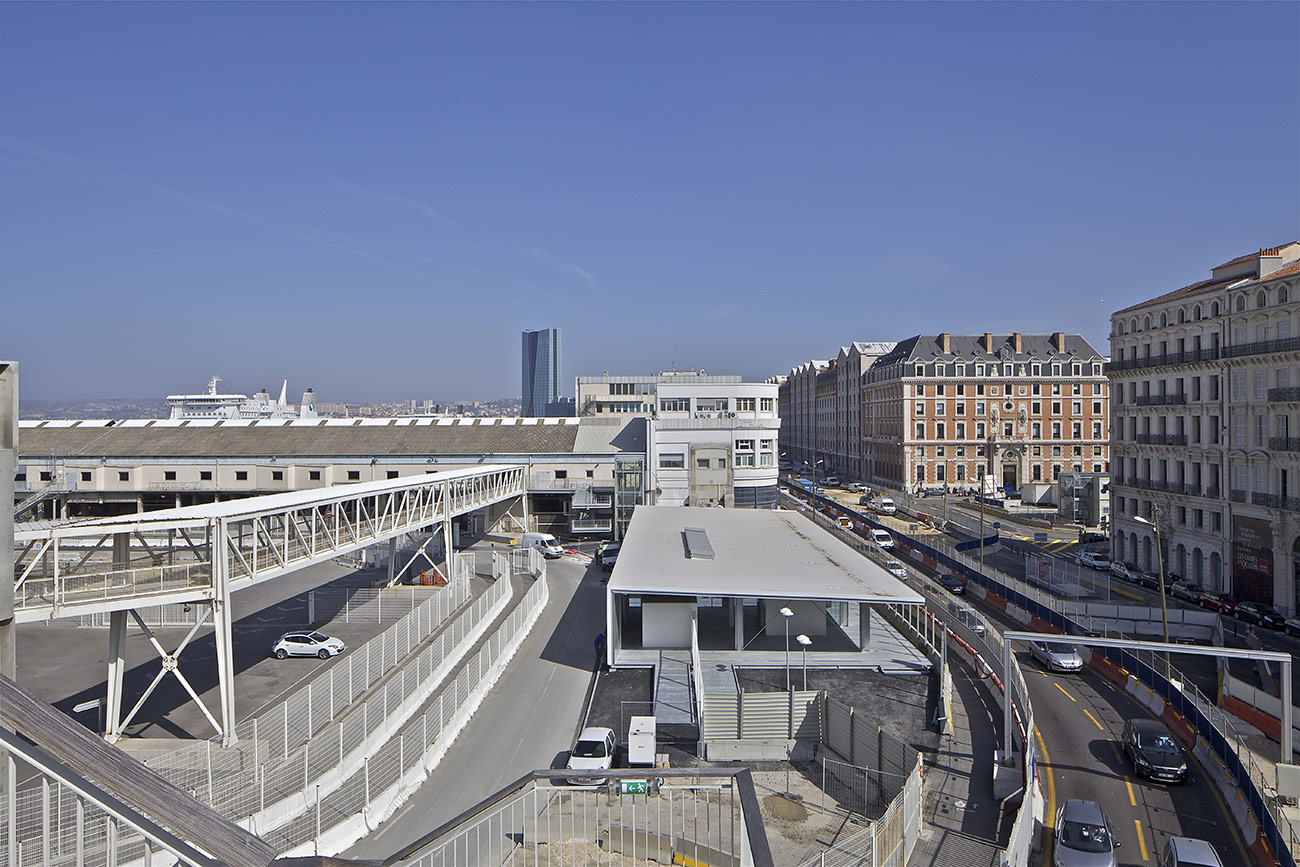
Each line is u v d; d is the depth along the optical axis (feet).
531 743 93.61
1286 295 151.43
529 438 251.19
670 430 245.86
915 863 66.64
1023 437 359.66
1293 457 148.97
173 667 79.92
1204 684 116.98
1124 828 74.64
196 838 17.63
